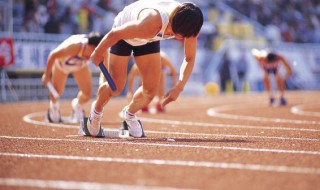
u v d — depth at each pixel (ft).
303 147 62.80
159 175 44.60
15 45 189.88
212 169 47.39
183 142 67.87
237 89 277.44
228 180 42.52
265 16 317.63
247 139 72.18
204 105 184.24
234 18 298.15
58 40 204.23
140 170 46.98
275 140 70.90
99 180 42.75
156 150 59.77
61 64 98.73
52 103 106.01
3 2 193.06
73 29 224.53
